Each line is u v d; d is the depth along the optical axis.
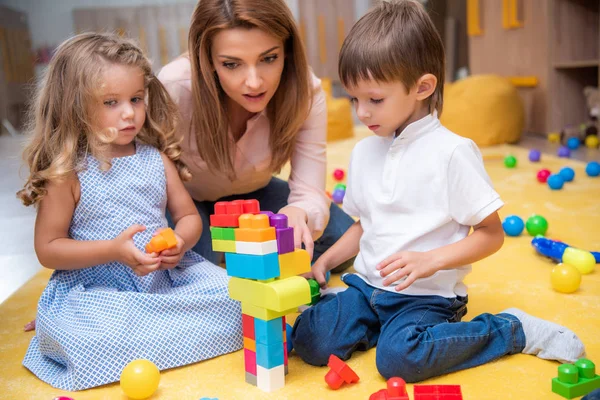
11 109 5.62
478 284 1.46
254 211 1.04
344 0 5.92
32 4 5.79
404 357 1.02
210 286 1.26
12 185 3.20
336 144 4.07
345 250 1.32
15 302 1.54
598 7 3.68
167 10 6.00
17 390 1.10
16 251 2.04
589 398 0.85
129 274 1.26
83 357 1.10
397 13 1.16
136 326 1.15
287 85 1.43
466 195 1.11
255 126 1.51
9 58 5.61
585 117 3.75
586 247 1.69
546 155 3.16
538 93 3.86
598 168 2.59
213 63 1.34
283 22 1.28
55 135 1.25
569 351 1.06
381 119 1.16
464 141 1.14
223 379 1.10
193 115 1.45
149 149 1.34
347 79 1.17
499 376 1.04
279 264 1.01
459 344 1.05
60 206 1.23
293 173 1.57
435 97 1.20
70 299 1.21
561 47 3.69
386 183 1.19
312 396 1.01
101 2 5.93
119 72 1.25
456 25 5.49
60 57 1.27
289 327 1.22
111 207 1.25
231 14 1.23
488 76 3.72
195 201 1.72
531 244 1.66
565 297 1.36
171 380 1.11
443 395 0.92
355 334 1.14
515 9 3.95
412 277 1.07
